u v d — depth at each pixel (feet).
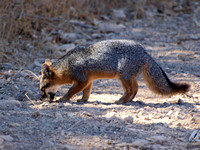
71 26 81.00
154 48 71.56
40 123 32.71
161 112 37.52
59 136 29.91
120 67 40.22
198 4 110.63
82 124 32.96
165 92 42.04
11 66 56.90
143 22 93.61
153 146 29.01
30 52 64.39
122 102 41.24
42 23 76.79
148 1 106.01
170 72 56.39
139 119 35.12
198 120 34.50
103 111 37.58
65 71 41.96
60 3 81.30
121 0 104.63
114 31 83.46
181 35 82.33
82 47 42.65
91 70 41.04
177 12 103.91
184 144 29.58
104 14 95.76
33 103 39.47
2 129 30.63
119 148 28.48
